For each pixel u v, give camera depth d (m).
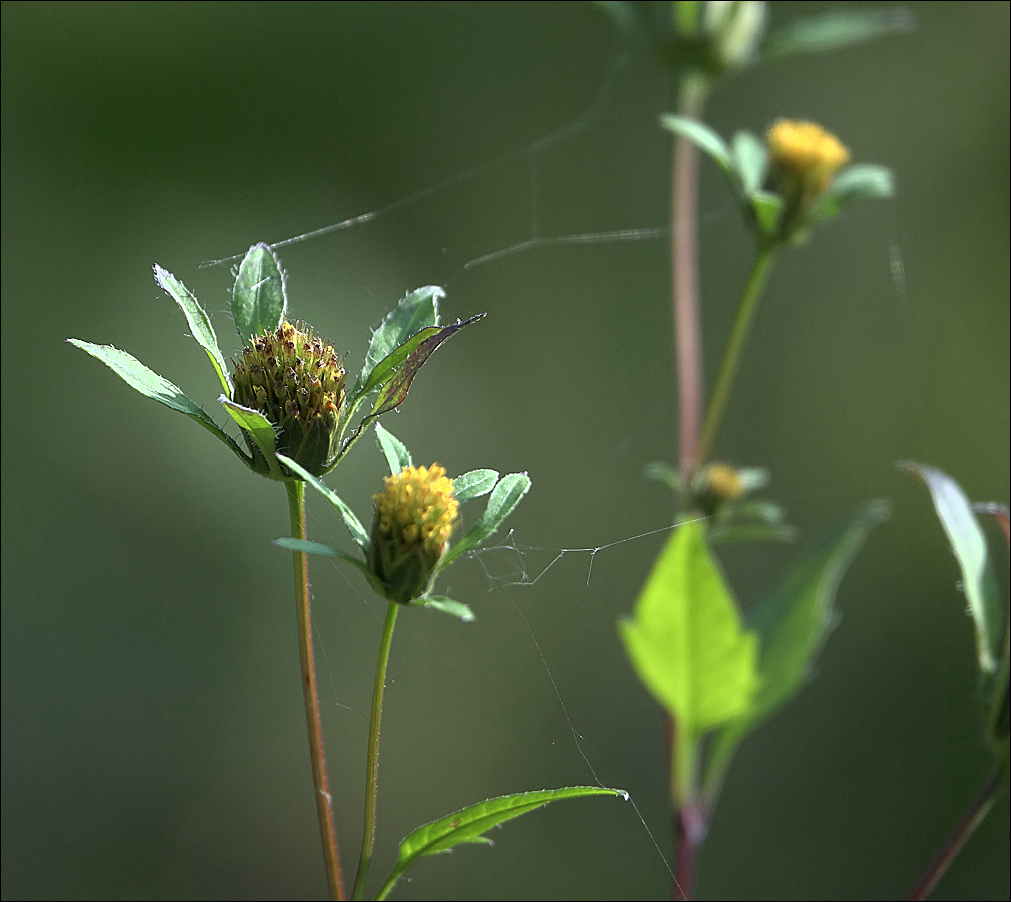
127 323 0.82
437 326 0.42
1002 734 0.45
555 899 0.69
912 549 0.87
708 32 0.54
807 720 0.81
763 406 0.91
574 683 0.73
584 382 0.90
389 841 0.69
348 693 0.71
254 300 0.44
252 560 0.78
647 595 0.49
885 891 0.74
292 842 0.70
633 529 0.84
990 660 0.45
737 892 0.73
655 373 0.91
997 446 0.90
